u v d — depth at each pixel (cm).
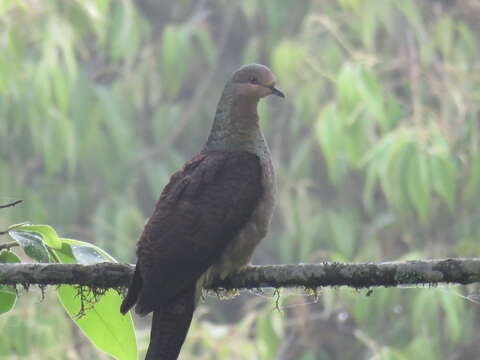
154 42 1788
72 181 1552
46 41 1348
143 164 1568
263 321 1228
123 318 717
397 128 1333
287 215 1475
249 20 1638
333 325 1530
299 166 1518
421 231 1488
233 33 1836
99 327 721
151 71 1559
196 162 773
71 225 1526
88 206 1560
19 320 1179
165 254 706
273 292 714
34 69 1381
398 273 643
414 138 1233
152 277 688
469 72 1477
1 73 1317
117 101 1504
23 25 1359
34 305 1199
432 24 1638
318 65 1479
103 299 714
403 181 1227
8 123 1421
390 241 1497
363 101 1258
